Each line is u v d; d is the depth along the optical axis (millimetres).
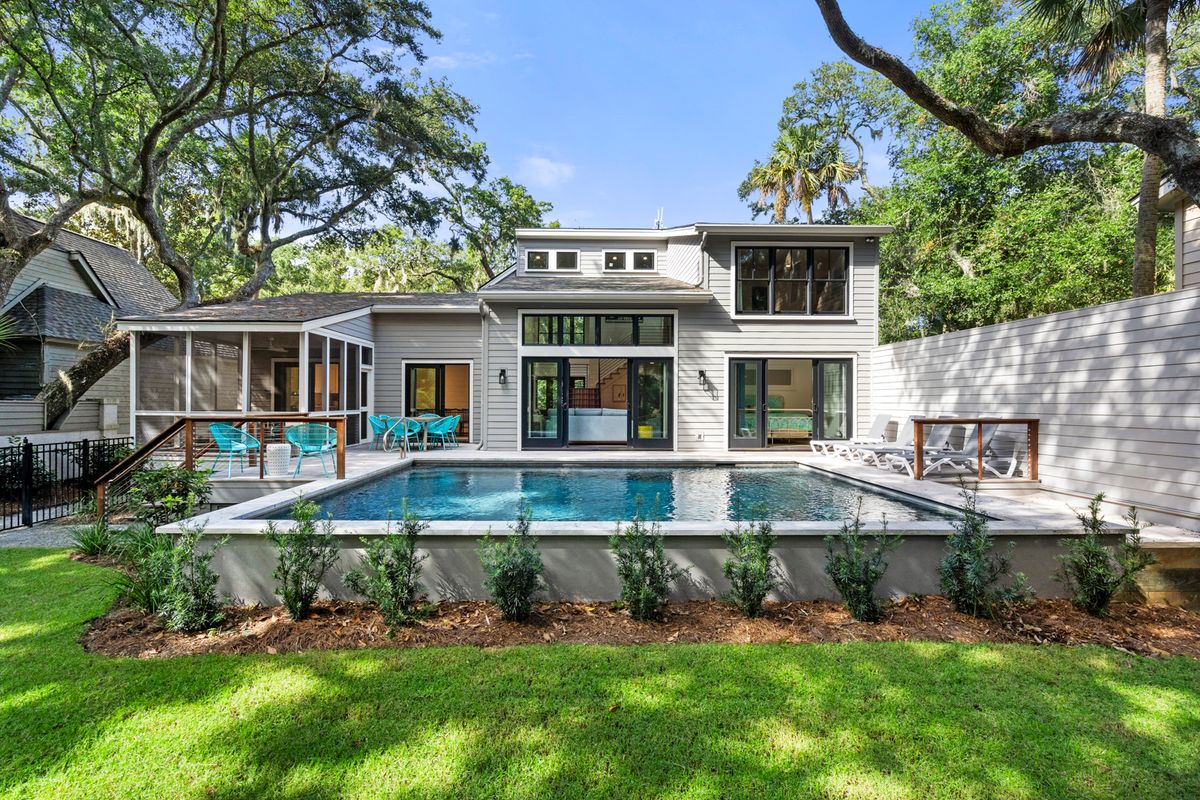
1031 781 2324
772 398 15945
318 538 4055
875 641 3568
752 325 12859
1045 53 15125
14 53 10742
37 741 2549
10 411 10836
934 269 17891
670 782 2307
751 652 3396
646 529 4266
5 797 2209
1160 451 5707
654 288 12781
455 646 3492
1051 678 3119
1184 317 5500
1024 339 7820
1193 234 8180
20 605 4125
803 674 3135
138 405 11047
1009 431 8016
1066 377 7051
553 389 12883
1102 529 4488
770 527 4246
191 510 5734
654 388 12945
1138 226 9367
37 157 13812
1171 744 2562
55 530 6641
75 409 12258
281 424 11195
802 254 12969
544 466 10859
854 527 4215
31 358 12938
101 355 12133
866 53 5723
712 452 12711
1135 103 15695
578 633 3689
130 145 13531
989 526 4496
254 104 14938
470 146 22750
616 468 10750
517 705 2824
